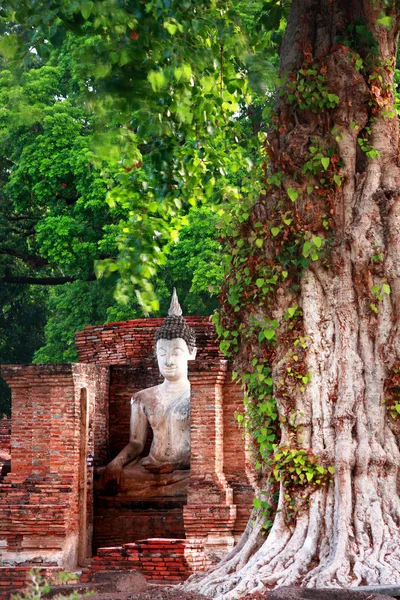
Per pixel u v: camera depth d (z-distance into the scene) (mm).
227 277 14742
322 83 14117
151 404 22875
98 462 23625
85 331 25781
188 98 14211
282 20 16547
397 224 14047
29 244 39438
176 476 21844
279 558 13203
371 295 13906
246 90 15539
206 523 19562
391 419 13758
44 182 34906
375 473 13477
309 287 14109
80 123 34969
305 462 13633
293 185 14141
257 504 14211
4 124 34094
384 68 14500
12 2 12586
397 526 13180
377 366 13820
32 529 20250
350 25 14445
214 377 20453
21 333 44062
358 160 14438
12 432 21359
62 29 12625
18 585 19234
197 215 34344
